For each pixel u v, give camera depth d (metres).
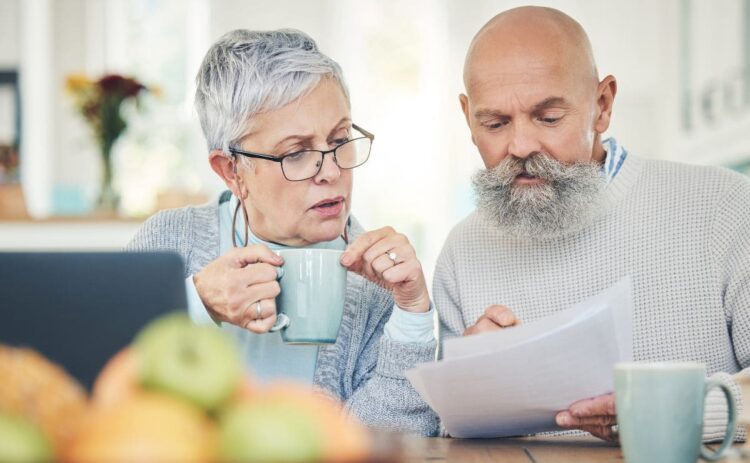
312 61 1.48
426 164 4.86
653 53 4.20
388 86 4.89
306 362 1.58
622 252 1.66
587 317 1.13
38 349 0.86
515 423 1.28
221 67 1.52
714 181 1.67
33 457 0.46
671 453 0.95
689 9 3.71
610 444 1.29
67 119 4.95
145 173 4.93
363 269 1.41
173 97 4.96
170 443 0.46
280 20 4.84
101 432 0.46
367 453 0.50
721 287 1.62
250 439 0.47
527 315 1.71
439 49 4.84
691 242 1.64
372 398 1.48
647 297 1.64
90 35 4.97
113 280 0.88
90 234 3.70
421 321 1.49
